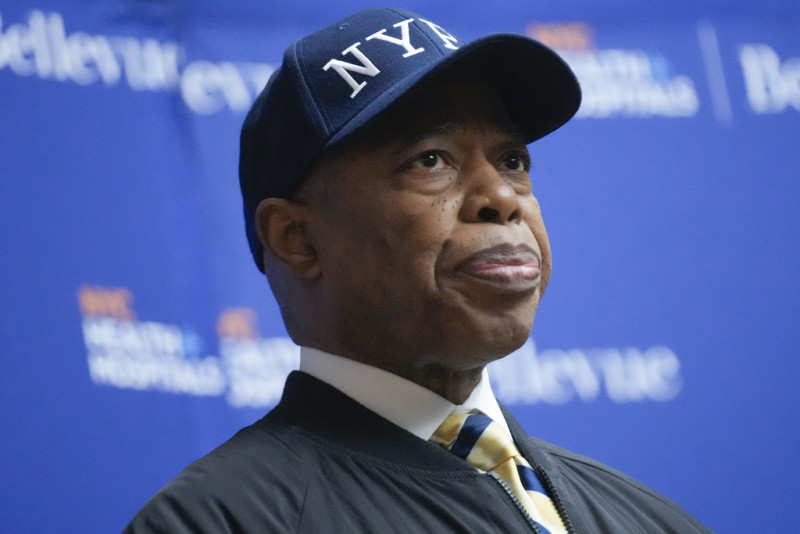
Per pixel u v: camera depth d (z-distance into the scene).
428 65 3.62
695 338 7.01
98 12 6.50
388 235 3.59
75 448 6.03
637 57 7.27
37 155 6.23
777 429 7.00
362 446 3.57
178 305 6.37
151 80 6.57
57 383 6.05
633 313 6.98
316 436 3.60
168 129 6.55
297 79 3.78
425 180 3.61
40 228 6.16
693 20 7.39
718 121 7.31
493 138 3.76
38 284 6.10
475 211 3.58
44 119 6.27
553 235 6.99
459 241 3.55
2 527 5.85
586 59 7.23
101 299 6.22
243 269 6.54
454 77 3.77
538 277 3.65
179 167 6.53
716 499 6.85
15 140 6.20
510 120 3.86
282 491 3.40
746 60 7.40
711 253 7.13
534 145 7.08
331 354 3.79
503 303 3.56
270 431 3.66
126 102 6.48
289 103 3.78
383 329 3.66
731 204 7.21
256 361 6.46
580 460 4.11
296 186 3.80
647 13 7.33
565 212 7.03
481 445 3.69
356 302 3.67
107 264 6.27
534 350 6.80
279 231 3.85
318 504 3.38
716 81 7.36
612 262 7.02
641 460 6.81
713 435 6.91
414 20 3.89
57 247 6.18
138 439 6.14
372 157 3.64
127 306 6.27
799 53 7.47
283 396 3.84
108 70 6.47
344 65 3.74
